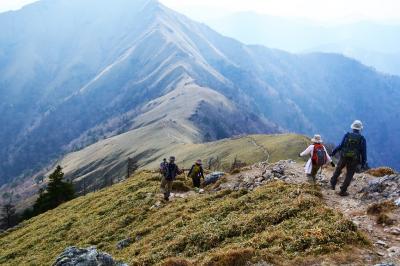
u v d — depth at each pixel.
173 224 27.20
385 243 17.36
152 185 45.84
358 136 24.05
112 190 52.34
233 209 25.92
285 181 29.20
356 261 15.66
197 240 22.38
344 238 17.27
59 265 16.89
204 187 38.31
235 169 37.22
